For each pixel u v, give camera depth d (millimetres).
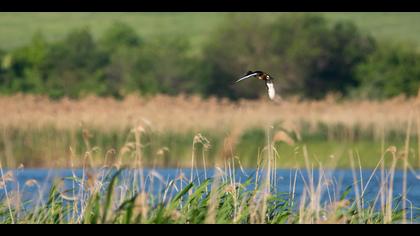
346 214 9461
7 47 74750
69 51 60062
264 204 9375
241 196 10008
